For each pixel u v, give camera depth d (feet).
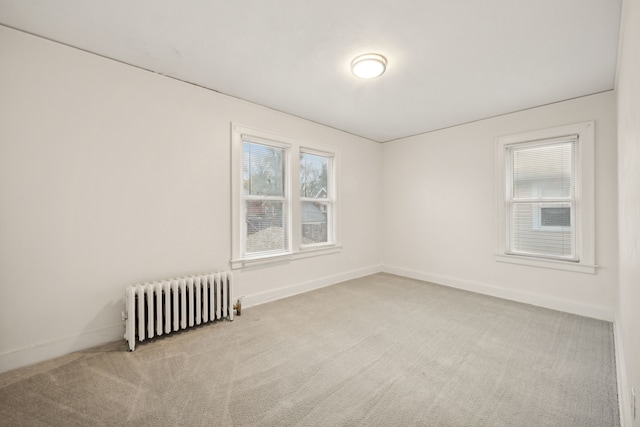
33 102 6.92
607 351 7.65
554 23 6.49
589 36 6.97
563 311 10.67
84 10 6.13
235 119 10.68
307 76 9.10
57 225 7.24
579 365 6.97
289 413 5.31
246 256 11.15
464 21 6.46
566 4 5.89
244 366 6.87
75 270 7.50
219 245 10.28
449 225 14.17
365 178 16.22
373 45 7.43
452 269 14.05
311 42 7.32
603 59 8.00
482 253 13.00
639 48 3.70
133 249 8.41
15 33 6.72
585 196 10.29
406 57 7.96
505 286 12.25
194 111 9.65
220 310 9.49
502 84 9.59
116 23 6.57
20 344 6.77
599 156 10.04
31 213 6.90
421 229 15.31
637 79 3.99
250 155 11.34
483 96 10.53
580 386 6.15
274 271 11.96
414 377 6.48
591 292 10.17
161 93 8.95
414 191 15.64
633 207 4.59
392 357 7.34
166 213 9.05
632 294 4.78
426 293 12.85
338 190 14.66
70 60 7.41
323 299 11.97
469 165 13.46
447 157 14.26
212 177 10.09
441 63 8.27
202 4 5.97
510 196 12.29
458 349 7.77
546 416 5.26
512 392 5.96
